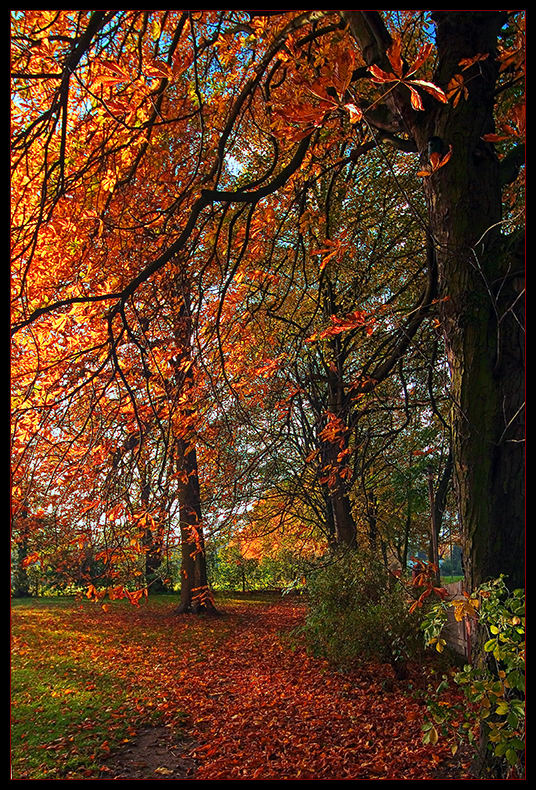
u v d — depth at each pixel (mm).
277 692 9102
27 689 9195
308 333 8805
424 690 8305
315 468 8414
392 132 4367
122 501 4402
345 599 9781
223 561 28250
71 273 5496
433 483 13547
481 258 3764
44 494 4824
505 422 3699
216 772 5867
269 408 6762
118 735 7223
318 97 1840
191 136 6102
